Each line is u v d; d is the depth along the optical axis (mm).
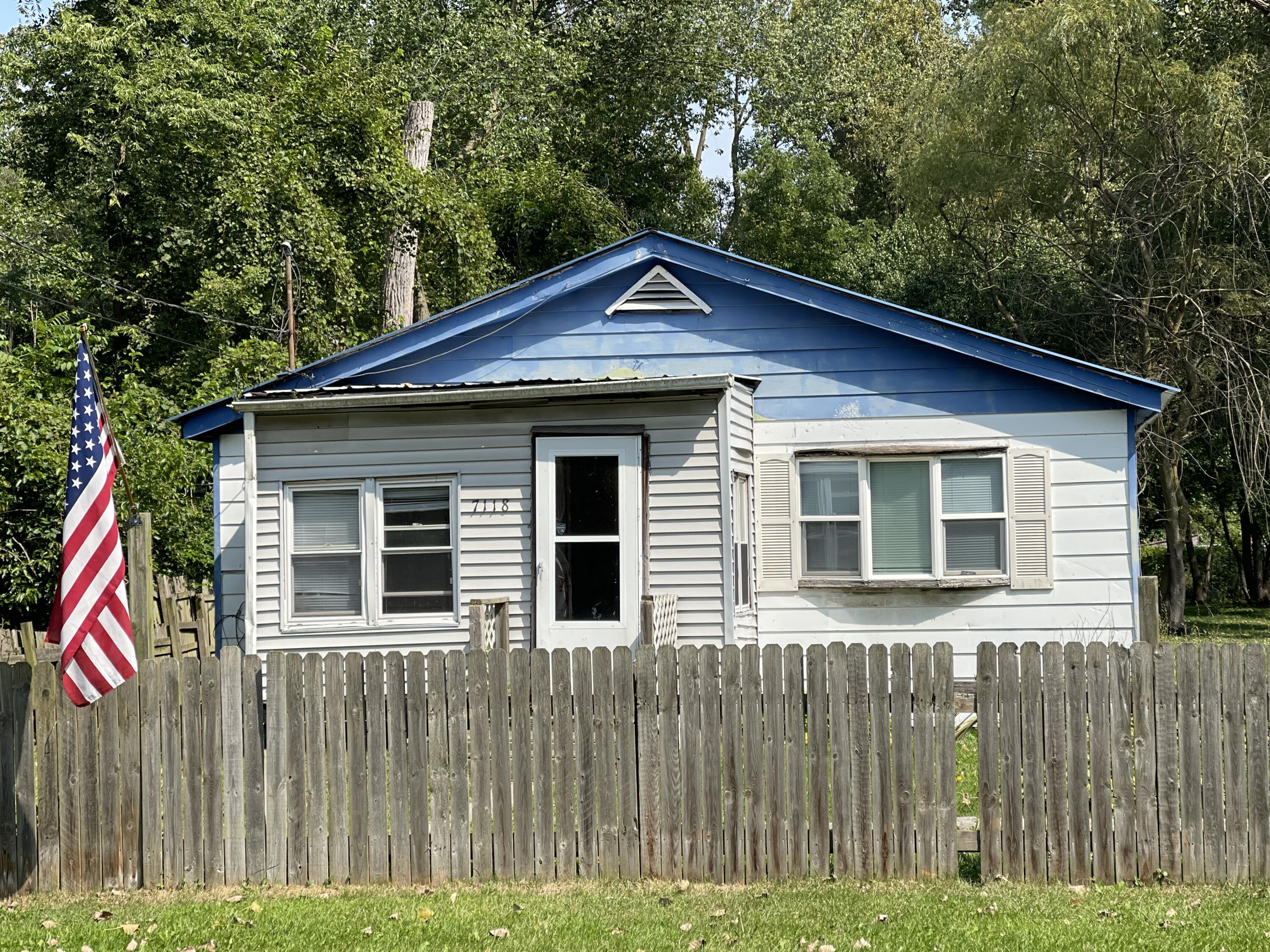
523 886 7180
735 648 7203
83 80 26328
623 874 7223
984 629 13461
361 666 7355
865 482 13695
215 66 25203
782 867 7156
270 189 23797
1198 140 24000
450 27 31672
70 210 27234
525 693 7281
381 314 25609
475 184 31828
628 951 6109
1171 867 7000
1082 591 13289
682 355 14031
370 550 12141
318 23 28484
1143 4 24703
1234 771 6969
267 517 12234
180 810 7387
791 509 13734
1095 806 7047
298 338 23438
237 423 14195
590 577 11930
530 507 11992
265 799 7387
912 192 27969
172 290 26672
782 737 7191
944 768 7098
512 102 33281
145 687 7430
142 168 25609
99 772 7430
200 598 16828
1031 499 13406
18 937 6516
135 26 26172
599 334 14141
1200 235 24750
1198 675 7016
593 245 34188
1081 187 25828
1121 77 24953
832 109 39719
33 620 17609
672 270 14094
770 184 37125
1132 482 13219
